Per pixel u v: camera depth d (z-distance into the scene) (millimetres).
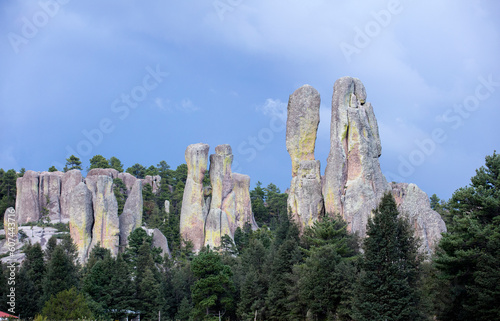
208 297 84750
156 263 109375
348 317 63688
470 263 56031
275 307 74812
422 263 64625
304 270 69875
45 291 79562
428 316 56938
